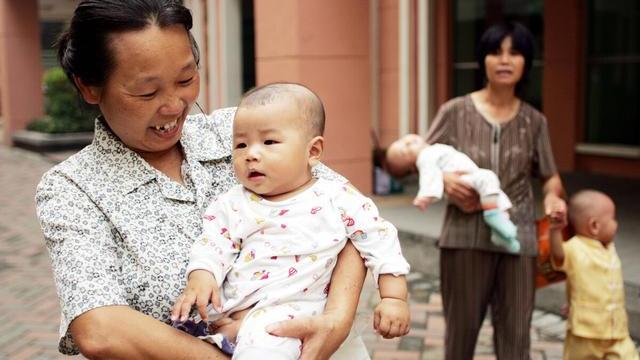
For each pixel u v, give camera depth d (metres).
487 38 3.42
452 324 3.58
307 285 1.85
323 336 1.74
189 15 1.78
